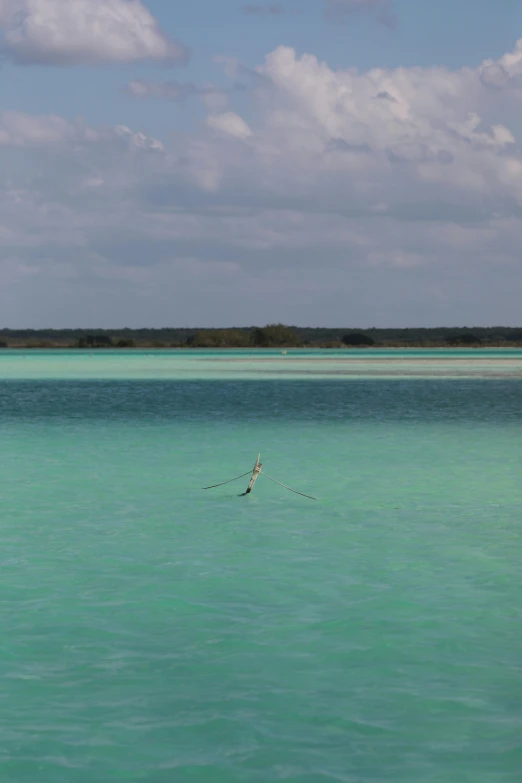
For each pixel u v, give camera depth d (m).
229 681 11.03
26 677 11.12
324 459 30.92
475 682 11.02
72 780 8.77
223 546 17.88
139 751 9.32
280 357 180.75
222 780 8.78
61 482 25.84
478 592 14.70
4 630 12.80
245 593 14.62
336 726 9.86
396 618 13.37
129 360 160.00
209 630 12.82
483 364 132.75
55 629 12.84
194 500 22.98
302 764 9.06
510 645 12.27
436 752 9.29
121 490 24.53
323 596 14.48
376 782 8.73
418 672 11.32
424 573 15.84
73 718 10.04
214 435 38.66
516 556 17.00
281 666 11.51
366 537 18.66
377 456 31.70
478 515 21.00
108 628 12.90
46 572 15.91
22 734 9.66
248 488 23.81
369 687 10.87
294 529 19.47
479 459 30.84
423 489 24.62
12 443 35.69
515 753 9.27
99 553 17.30
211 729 9.78
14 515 21.02
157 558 16.92
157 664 11.55
